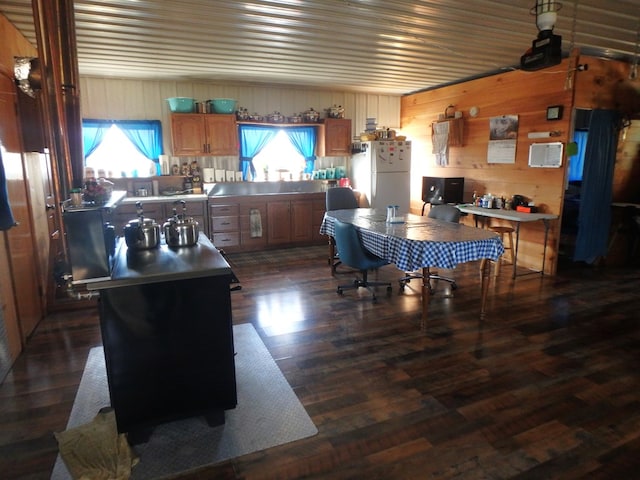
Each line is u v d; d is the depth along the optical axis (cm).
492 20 359
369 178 652
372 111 727
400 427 212
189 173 603
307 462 189
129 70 521
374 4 320
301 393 244
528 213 479
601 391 244
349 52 455
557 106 457
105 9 321
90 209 185
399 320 350
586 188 473
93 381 255
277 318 355
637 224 506
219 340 207
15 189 297
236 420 220
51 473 183
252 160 648
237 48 430
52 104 238
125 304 190
